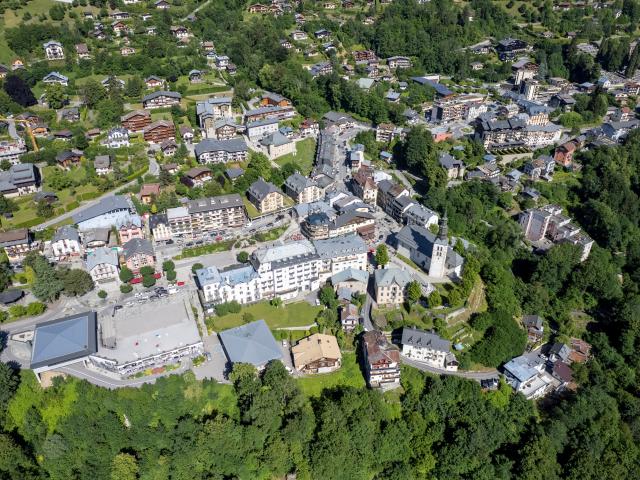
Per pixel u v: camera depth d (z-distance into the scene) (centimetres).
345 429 19550
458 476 19775
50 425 19538
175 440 18925
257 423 19000
